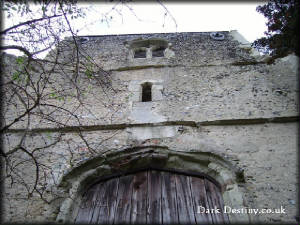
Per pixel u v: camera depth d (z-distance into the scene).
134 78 6.52
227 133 4.68
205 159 4.23
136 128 4.93
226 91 5.75
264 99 5.36
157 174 4.26
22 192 3.86
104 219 3.58
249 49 7.43
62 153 4.51
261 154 4.20
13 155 4.42
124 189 4.01
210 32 9.20
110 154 4.34
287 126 4.69
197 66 6.80
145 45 8.71
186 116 5.14
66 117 5.32
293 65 6.16
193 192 3.89
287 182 3.74
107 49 8.30
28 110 3.10
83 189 4.02
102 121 5.18
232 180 3.81
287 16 5.07
